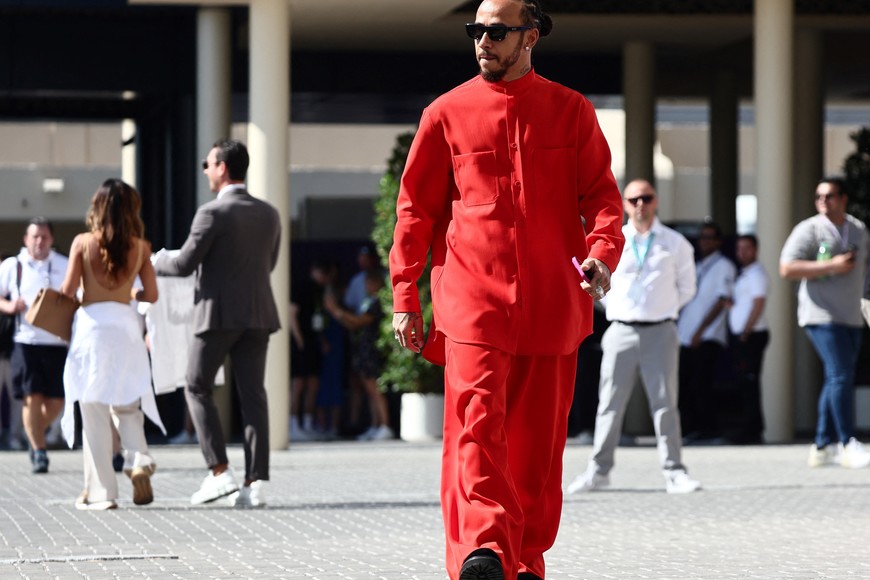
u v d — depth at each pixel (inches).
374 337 1882.4
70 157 3939.5
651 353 1125.1
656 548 806.5
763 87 1692.9
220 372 1034.7
